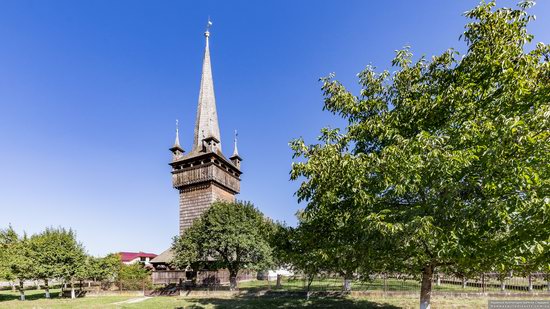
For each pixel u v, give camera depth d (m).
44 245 29.83
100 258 32.78
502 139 5.65
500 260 6.20
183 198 43.84
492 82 7.27
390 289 19.97
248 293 23.89
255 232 27.98
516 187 5.75
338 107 9.48
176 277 37.22
